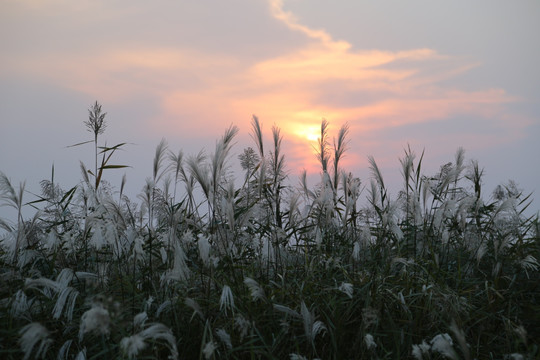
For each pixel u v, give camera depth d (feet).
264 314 6.54
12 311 6.23
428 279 7.67
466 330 6.86
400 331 6.49
